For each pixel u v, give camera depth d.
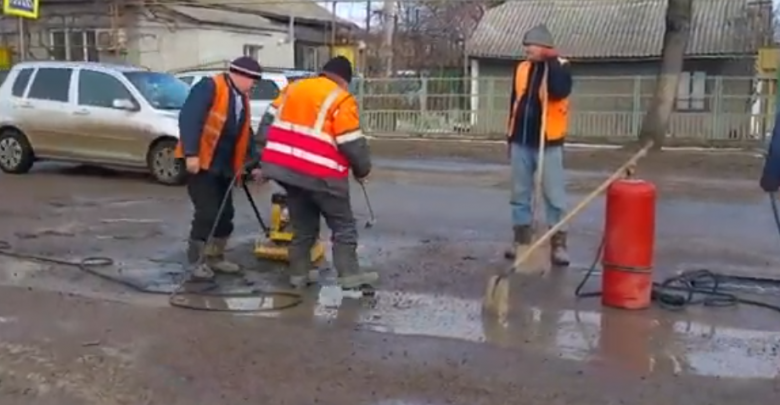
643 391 4.38
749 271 7.00
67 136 13.06
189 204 10.50
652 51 27.17
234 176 6.77
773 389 4.40
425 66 36.75
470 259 7.40
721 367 4.72
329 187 6.08
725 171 15.18
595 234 8.50
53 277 6.80
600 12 29.70
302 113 6.04
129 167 12.72
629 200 5.71
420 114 24.80
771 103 21.39
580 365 4.75
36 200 10.84
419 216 9.69
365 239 8.30
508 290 6.05
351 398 4.33
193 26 29.61
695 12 27.91
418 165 16.05
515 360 4.84
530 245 6.65
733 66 26.14
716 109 22.08
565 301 6.02
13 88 13.58
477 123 24.50
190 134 6.43
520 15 30.56
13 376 4.62
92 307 5.89
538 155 7.09
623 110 24.56
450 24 38.34
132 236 8.48
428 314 5.75
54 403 4.29
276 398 4.33
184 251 7.78
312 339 5.21
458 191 11.94
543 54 6.92
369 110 24.98
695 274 6.70
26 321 5.57
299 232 6.35
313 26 36.34
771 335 5.26
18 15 27.16
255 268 7.02
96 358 4.88
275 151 6.11
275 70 18.62
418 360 4.85
